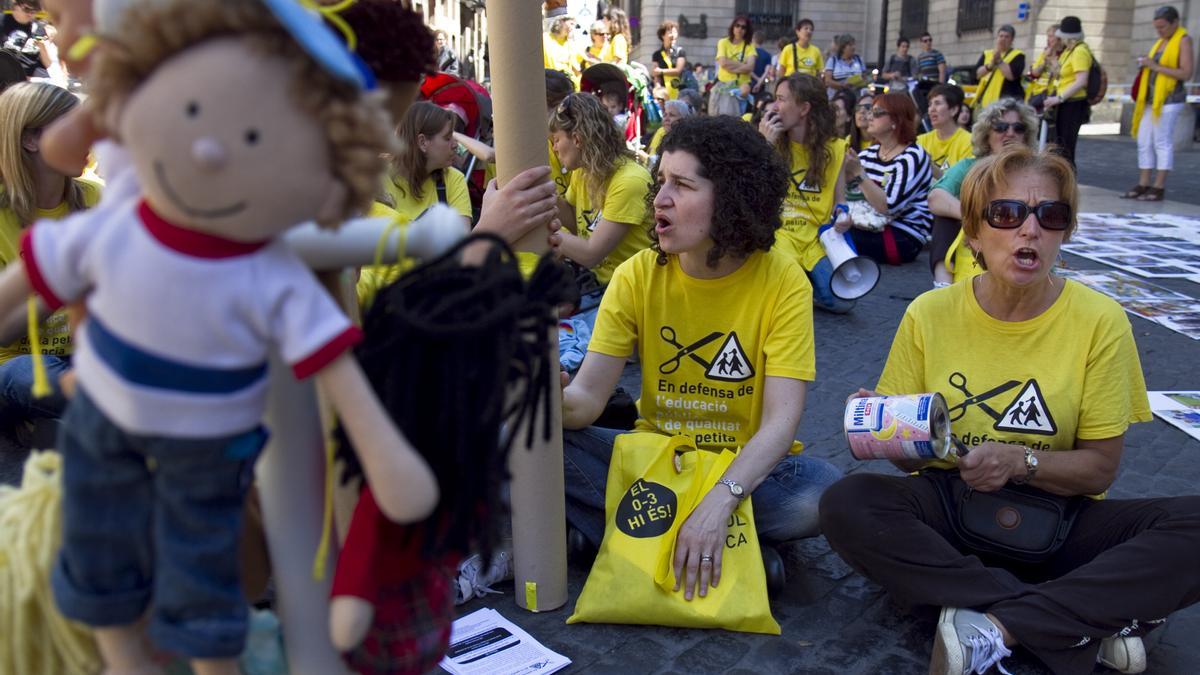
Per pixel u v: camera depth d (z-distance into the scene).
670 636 2.52
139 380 0.99
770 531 2.76
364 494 1.17
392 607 1.23
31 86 3.39
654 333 2.78
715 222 2.53
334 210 1.02
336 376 1.04
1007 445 2.41
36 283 1.05
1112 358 2.45
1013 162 2.41
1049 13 20.58
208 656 1.08
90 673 1.23
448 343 1.04
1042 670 2.36
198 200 0.94
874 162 7.03
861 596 2.76
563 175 5.36
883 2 25.78
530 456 2.50
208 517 1.05
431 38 1.25
